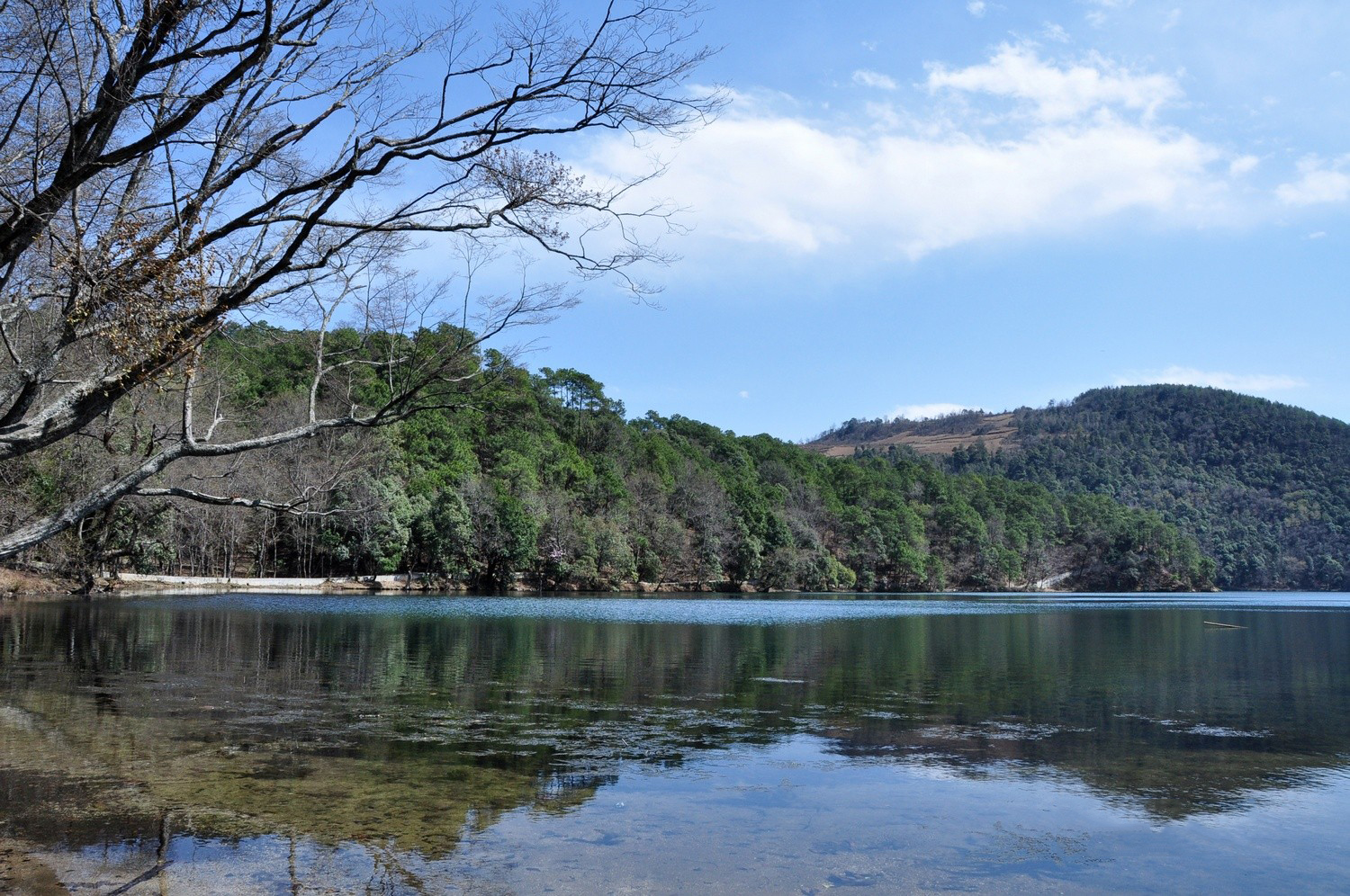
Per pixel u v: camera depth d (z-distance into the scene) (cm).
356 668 2095
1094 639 3531
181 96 848
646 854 824
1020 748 1302
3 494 2944
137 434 1177
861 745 1305
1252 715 1603
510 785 1042
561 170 920
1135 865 825
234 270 919
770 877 773
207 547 6825
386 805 952
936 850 852
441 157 873
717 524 10306
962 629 4056
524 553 8131
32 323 1144
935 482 16488
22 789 991
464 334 1009
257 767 1094
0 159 891
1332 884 783
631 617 4650
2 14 922
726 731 1391
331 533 7019
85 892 713
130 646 2466
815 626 4147
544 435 11038
